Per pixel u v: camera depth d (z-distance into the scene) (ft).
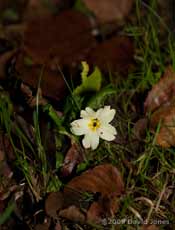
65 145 1.44
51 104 1.54
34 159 1.42
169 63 1.66
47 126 1.46
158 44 1.66
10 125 1.44
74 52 1.78
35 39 1.82
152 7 1.67
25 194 1.39
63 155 1.43
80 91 1.50
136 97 1.59
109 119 1.36
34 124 1.42
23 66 1.64
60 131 1.42
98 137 1.35
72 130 1.36
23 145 1.44
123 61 1.70
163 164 1.41
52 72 1.60
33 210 1.37
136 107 1.58
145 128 1.47
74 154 1.42
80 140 1.44
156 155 1.42
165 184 1.38
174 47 1.66
